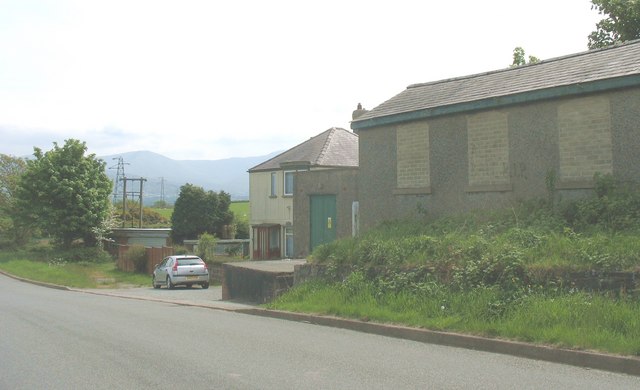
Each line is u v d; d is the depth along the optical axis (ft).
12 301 63.87
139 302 62.44
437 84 57.31
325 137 126.52
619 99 40.22
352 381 23.22
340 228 68.95
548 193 43.70
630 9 73.67
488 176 47.75
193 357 28.71
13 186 201.26
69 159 162.81
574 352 25.29
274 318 43.45
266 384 23.07
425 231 46.75
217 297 70.08
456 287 35.58
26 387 23.67
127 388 23.16
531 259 33.58
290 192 125.39
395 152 55.01
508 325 29.25
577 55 47.24
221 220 179.52
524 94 44.70
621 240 32.50
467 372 24.38
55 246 166.71
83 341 34.22
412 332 32.48
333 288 43.88
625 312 26.84
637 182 39.24
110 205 172.55
